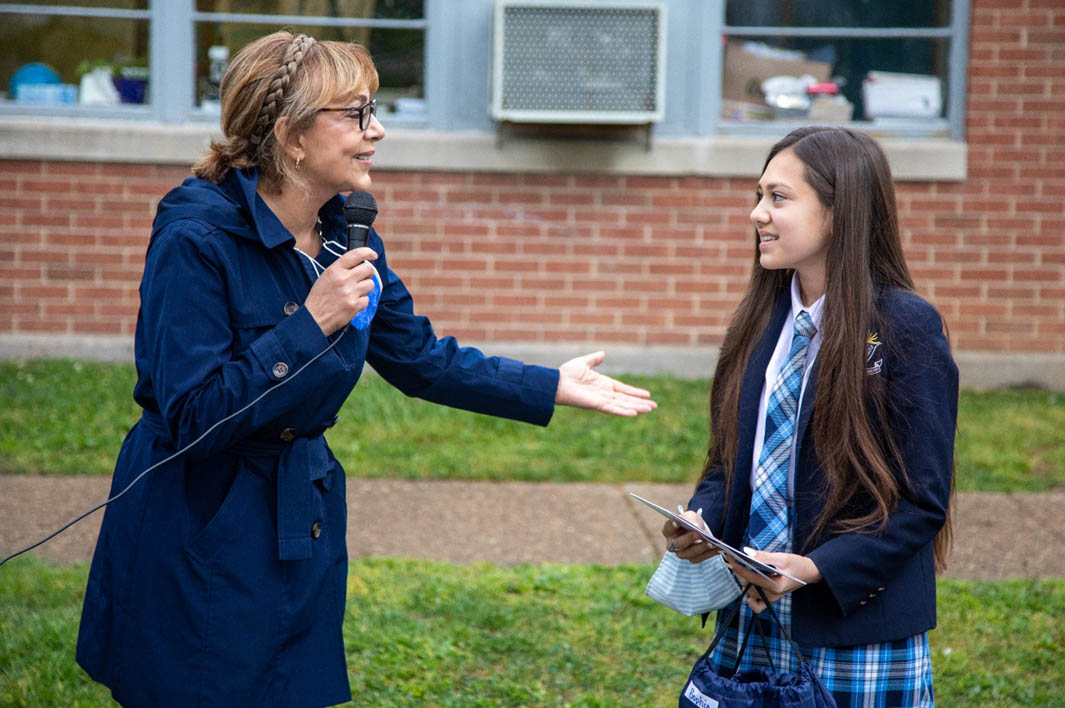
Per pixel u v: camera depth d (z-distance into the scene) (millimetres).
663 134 7938
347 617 4402
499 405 3094
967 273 7941
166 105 7863
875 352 2537
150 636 2500
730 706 2455
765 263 2686
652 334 7980
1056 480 6254
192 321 2432
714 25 7883
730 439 2760
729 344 2842
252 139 2562
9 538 5105
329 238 2746
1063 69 7781
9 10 7773
